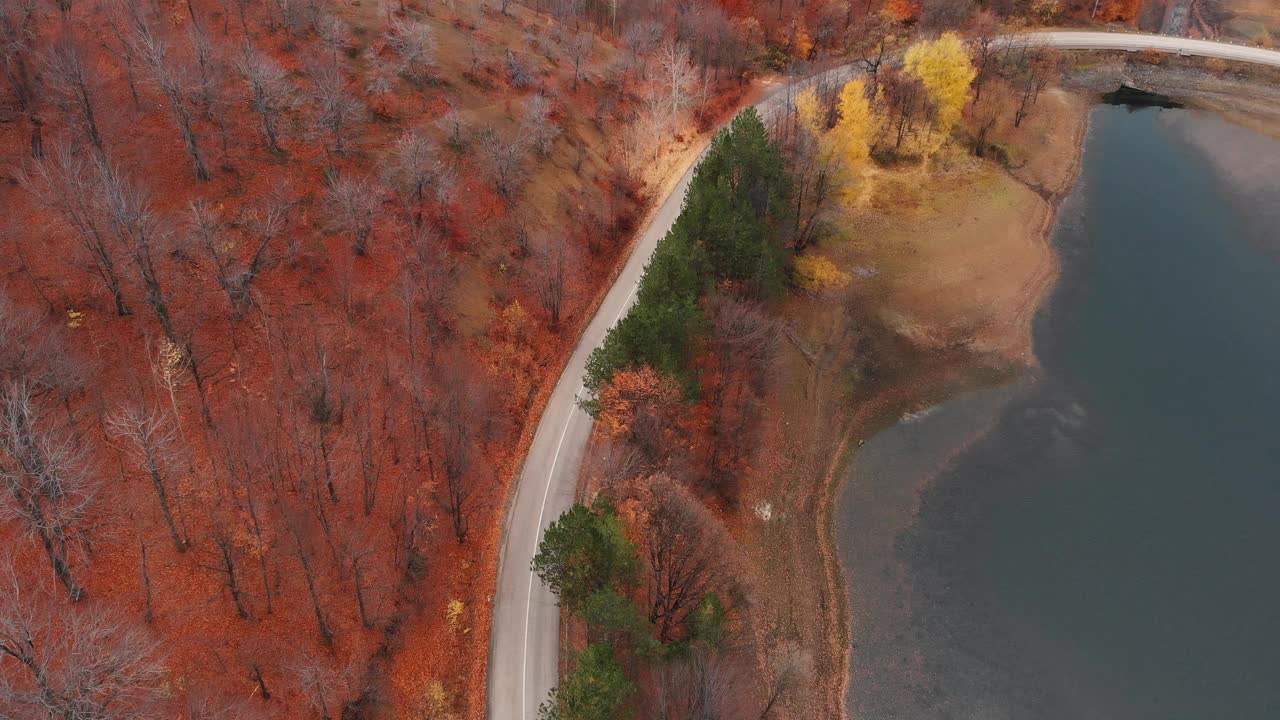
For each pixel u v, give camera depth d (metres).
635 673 50.03
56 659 41.75
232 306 60.12
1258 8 140.62
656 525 53.38
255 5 85.56
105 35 74.19
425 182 74.12
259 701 45.22
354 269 67.50
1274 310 87.25
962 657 59.25
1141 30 134.88
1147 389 78.88
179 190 66.19
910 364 80.94
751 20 117.62
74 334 55.06
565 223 83.12
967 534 67.00
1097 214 99.94
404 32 85.88
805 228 87.06
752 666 56.06
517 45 99.62
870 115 95.38
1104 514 68.44
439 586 55.25
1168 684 57.91
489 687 51.47
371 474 56.78
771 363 73.44
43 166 58.84
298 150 73.38
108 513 48.12
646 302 64.12
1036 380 80.12
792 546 64.75
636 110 100.94
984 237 94.19
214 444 53.47
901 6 124.38
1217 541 66.56
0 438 43.16
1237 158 109.75
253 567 49.44
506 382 68.75
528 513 60.78
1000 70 116.31
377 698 48.41
